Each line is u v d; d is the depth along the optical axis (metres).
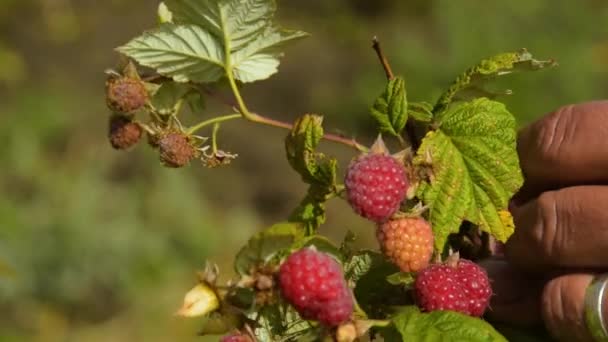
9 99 2.42
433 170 0.65
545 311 0.67
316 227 0.66
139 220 2.09
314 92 2.59
